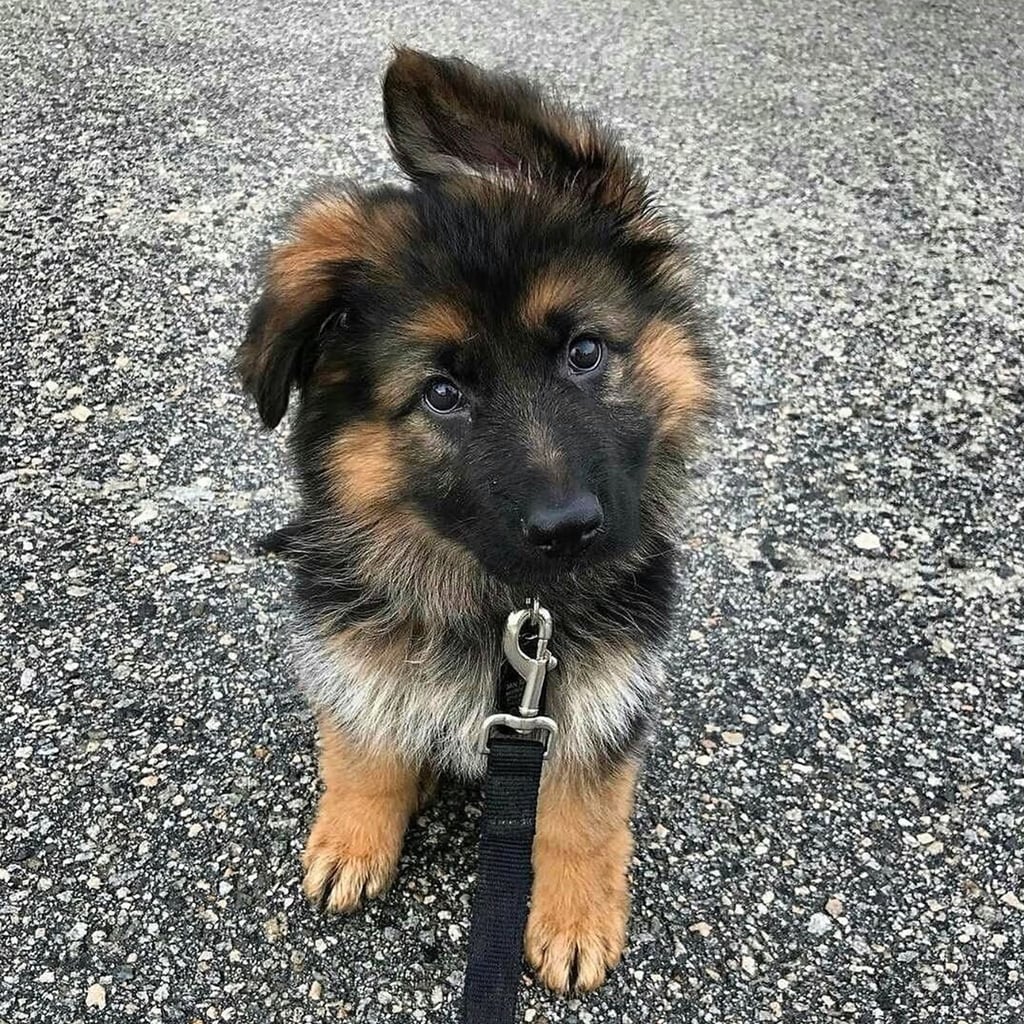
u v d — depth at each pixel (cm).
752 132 110
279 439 75
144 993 48
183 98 111
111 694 60
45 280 87
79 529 68
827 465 76
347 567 49
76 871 52
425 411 45
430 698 49
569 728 48
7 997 47
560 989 49
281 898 52
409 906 52
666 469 50
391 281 45
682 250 51
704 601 67
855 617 66
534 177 48
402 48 48
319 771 57
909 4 139
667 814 56
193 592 65
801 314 88
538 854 51
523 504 42
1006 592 68
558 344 45
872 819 56
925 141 110
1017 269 94
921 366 84
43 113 108
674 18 133
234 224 94
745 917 52
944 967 50
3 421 75
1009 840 55
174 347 82
